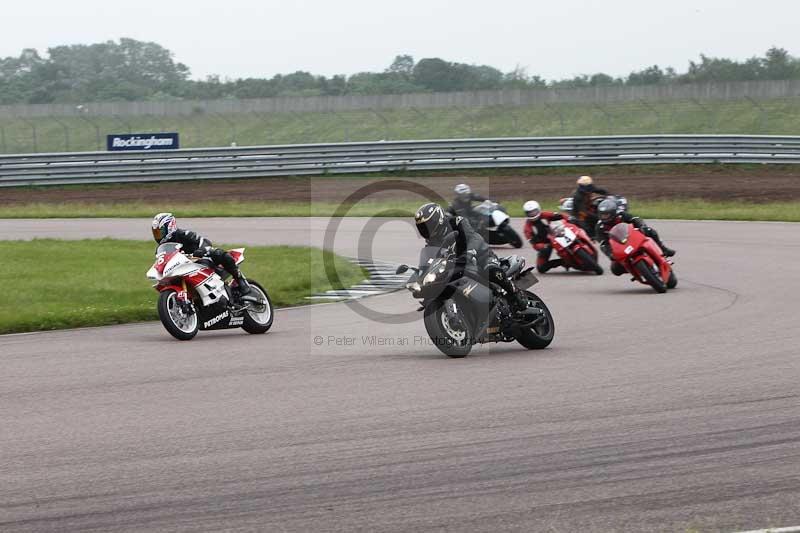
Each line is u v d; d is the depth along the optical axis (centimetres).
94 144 18138
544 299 5012
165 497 1892
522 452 2164
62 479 2017
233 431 2391
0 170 12162
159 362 3416
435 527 1714
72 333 4188
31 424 2498
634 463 2072
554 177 12625
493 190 11650
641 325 4059
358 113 19338
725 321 4078
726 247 7175
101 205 11025
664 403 2614
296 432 2372
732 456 2112
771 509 1786
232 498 1883
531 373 3077
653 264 5169
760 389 2759
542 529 1702
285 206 10831
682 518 1748
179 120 19025
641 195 11175
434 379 3012
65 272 6044
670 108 18312
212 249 4075
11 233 8850
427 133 18275
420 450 2194
